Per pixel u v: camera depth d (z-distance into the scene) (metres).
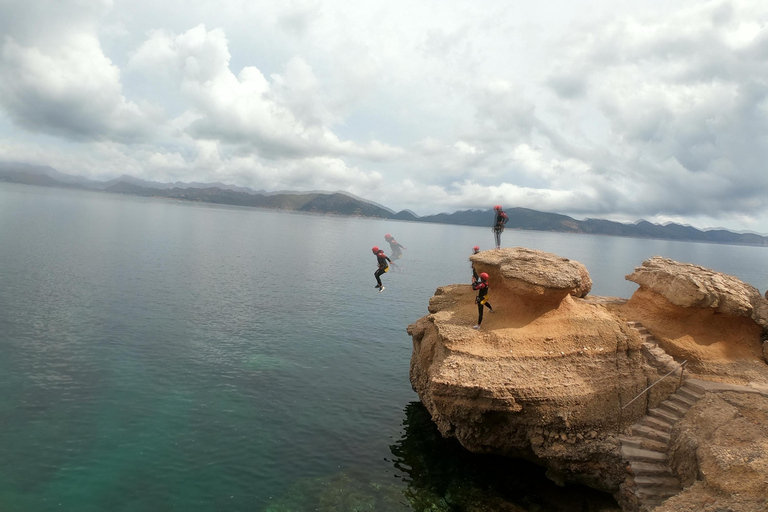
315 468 24.61
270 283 75.44
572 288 27.66
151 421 27.69
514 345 25.80
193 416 28.75
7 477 21.36
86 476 22.08
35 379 31.53
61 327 42.62
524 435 24.88
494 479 24.56
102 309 50.06
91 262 78.81
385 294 72.00
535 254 31.23
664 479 21.30
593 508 22.31
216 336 44.66
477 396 23.33
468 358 25.22
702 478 18.86
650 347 27.20
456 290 35.88
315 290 72.00
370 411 31.73
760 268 161.00
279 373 36.84
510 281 28.66
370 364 40.62
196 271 80.75
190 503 20.95
